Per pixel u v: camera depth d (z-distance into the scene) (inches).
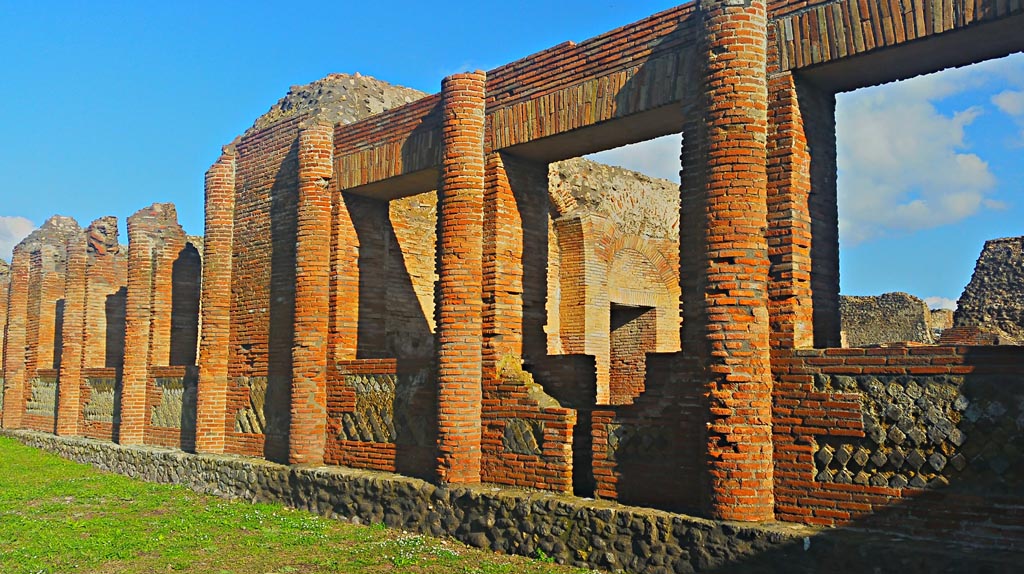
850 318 1306.6
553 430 401.1
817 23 325.4
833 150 359.6
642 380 795.4
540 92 421.1
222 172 633.0
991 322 1019.9
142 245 751.7
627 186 768.3
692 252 349.4
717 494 323.3
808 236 335.6
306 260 539.5
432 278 610.5
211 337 618.8
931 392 286.8
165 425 703.1
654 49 373.1
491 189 442.0
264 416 576.7
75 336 863.7
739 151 332.2
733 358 324.8
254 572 367.6
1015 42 300.2
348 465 510.6
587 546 358.3
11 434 949.2
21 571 371.6
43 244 981.2
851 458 304.0
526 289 452.1
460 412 430.3
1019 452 267.0
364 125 528.7
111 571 373.7
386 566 373.1
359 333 547.2
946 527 280.1
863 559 280.2
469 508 410.3
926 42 301.3
